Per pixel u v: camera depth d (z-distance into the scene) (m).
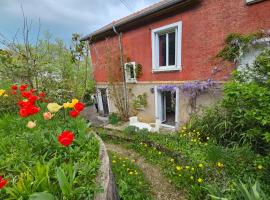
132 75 7.66
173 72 6.14
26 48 4.07
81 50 5.06
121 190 2.91
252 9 4.16
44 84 4.41
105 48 8.70
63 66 5.22
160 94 6.87
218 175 3.03
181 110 6.09
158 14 6.04
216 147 3.59
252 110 2.62
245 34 4.35
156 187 3.44
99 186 1.36
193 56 5.47
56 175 1.30
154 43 6.55
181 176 3.46
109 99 9.22
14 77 4.10
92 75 9.81
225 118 4.29
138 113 7.80
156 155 4.61
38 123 2.32
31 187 1.21
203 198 2.86
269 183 2.62
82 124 2.28
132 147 5.36
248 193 1.91
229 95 2.92
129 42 7.55
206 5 4.92
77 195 1.23
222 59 4.83
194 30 5.30
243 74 3.51
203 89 5.27
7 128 2.34
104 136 6.50
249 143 3.46
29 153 1.66
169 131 6.10
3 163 1.54
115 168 3.82
